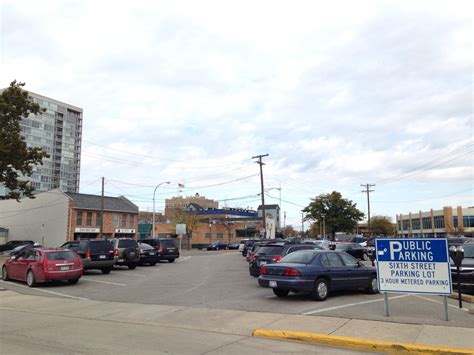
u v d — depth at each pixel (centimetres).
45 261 1766
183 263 3256
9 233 7031
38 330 970
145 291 1612
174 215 9081
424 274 997
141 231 9319
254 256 1947
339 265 1386
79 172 10575
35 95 9700
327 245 3453
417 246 1008
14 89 3488
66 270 1797
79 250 2266
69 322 1073
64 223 6425
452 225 9038
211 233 9000
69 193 6662
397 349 781
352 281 1402
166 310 1194
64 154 10244
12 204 7094
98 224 6819
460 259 1169
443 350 750
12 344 829
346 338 836
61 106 10288
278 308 1185
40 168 9412
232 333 933
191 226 8131
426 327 917
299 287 1268
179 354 757
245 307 1209
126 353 761
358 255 3466
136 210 7519
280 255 1838
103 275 2264
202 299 1376
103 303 1352
